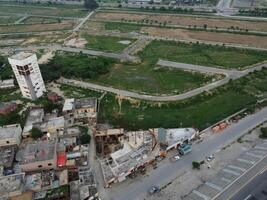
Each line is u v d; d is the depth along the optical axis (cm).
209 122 11350
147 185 8850
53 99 13462
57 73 15575
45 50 19775
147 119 11906
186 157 9744
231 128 10856
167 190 8600
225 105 12338
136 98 13250
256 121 11094
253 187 7650
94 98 12962
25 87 13600
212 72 14950
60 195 8562
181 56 17325
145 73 15625
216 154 9712
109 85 14612
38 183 8906
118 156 9706
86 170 9375
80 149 10338
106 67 16412
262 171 8106
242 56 16638
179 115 12019
